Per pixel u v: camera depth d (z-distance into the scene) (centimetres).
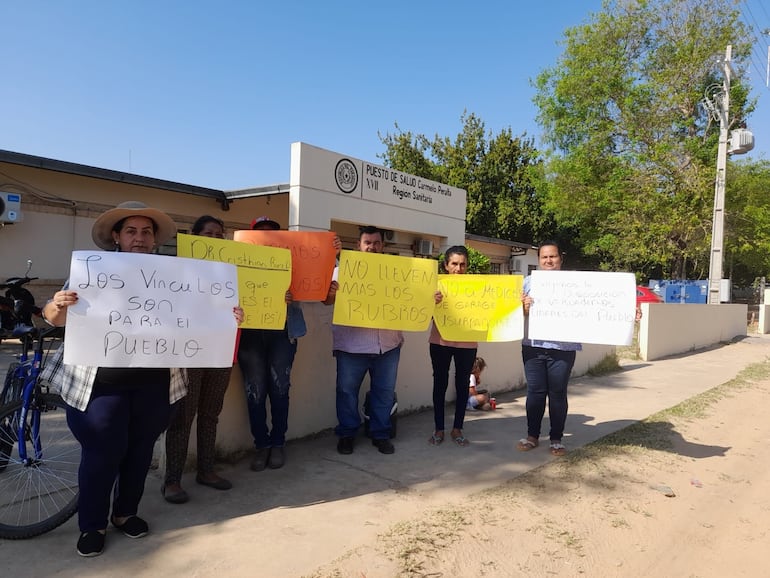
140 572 278
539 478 430
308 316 510
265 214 1534
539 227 2852
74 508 306
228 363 312
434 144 2969
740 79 2325
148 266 296
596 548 325
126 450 301
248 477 415
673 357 1259
